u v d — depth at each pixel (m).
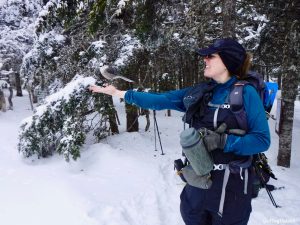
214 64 2.19
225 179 2.16
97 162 7.85
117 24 8.45
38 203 5.45
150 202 5.71
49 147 8.59
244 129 2.08
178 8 7.09
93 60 8.18
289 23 7.75
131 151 8.88
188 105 2.31
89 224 4.66
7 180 6.70
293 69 8.33
